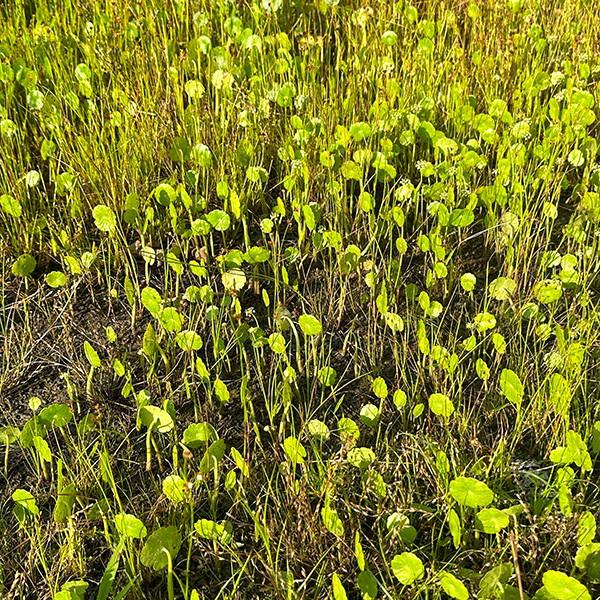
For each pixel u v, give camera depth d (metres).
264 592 1.82
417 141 3.25
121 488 2.07
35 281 2.76
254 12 3.60
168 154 3.19
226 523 1.87
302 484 1.94
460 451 2.12
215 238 2.95
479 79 3.56
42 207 2.93
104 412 2.29
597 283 2.72
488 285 2.73
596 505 1.96
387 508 1.96
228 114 3.20
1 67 3.07
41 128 3.14
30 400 2.15
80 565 1.87
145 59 3.48
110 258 2.75
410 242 2.94
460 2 4.07
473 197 2.71
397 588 1.79
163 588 1.85
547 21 4.04
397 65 3.63
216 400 2.31
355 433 2.00
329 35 3.77
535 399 2.18
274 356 2.42
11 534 1.97
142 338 2.54
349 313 2.63
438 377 2.34
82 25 3.73
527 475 2.08
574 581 1.48
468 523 1.91
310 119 3.05
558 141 3.08
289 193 3.00
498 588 1.64
